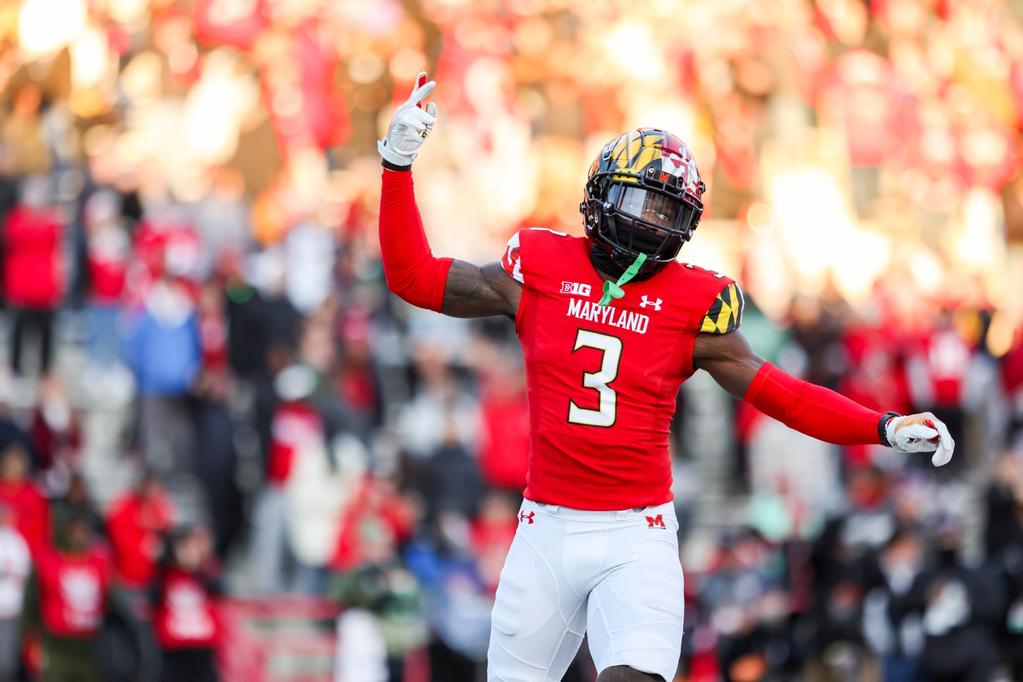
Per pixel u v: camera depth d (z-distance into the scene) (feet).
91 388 139.13
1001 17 225.35
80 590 104.22
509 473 128.06
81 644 104.53
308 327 129.70
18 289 136.56
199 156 163.12
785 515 144.56
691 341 50.29
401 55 178.09
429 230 167.84
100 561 105.50
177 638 106.11
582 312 50.39
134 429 131.54
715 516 151.23
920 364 162.50
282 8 170.91
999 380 170.30
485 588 115.55
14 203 137.59
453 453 126.41
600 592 50.62
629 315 50.19
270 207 160.97
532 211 168.35
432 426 130.00
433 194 171.12
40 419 123.03
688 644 117.80
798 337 154.81
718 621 118.32
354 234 153.28
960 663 115.24
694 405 155.22
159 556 107.14
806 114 195.93
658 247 49.67
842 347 156.46
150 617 107.14
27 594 104.63
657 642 49.32
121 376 138.62
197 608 107.04
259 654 115.34
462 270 51.24
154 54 169.99
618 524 50.65
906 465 158.61
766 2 196.03
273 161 165.07
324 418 127.03
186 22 170.60
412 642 111.34
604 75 178.60
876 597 123.03
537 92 177.88
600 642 50.11
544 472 51.24
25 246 136.46
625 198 49.52
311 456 126.52
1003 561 118.32
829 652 121.39
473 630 113.39
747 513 149.48
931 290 184.34
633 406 50.21
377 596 110.83
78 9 166.81
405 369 143.02
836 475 153.99
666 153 49.73
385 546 112.57
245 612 118.32
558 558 50.96
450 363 140.77
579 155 173.88
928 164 203.10
